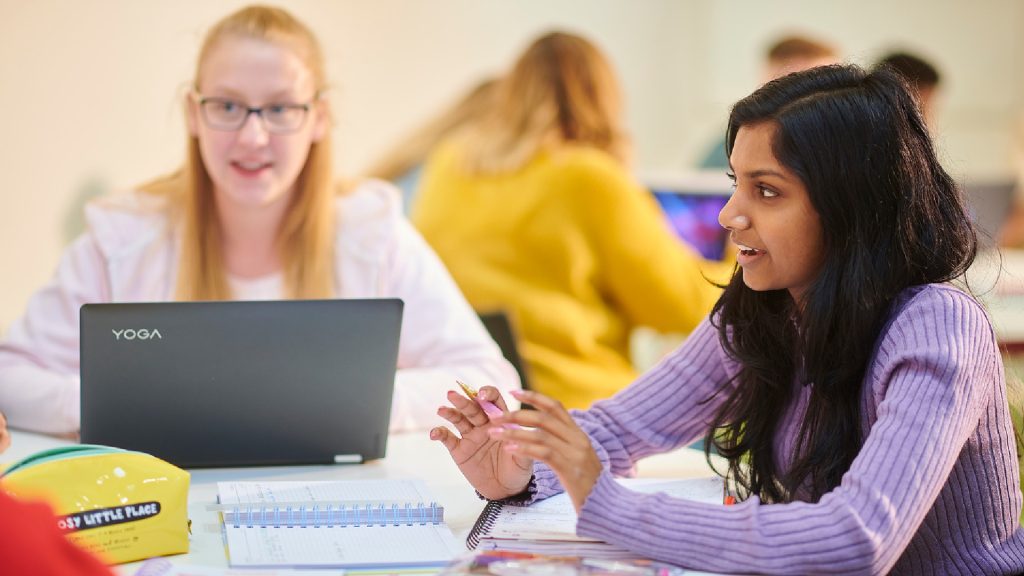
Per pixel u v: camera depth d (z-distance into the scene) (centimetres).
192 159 219
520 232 334
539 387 323
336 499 145
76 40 413
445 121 486
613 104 351
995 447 140
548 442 129
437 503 144
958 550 142
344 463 179
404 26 488
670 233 346
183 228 223
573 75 342
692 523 126
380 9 481
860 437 144
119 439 167
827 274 140
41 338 214
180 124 437
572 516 146
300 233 225
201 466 174
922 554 143
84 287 220
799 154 137
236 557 127
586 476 129
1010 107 576
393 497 147
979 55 574
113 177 425
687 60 556
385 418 177
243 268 227
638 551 128
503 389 215
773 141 138
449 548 132
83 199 419
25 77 405
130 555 130
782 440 155
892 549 123
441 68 499
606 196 329
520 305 330
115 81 423
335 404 173
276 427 172
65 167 416
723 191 350
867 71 143
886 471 125
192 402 167
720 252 349
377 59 482
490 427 145
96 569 84
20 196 408
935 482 126
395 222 231
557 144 340
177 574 121
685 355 171
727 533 124
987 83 575
